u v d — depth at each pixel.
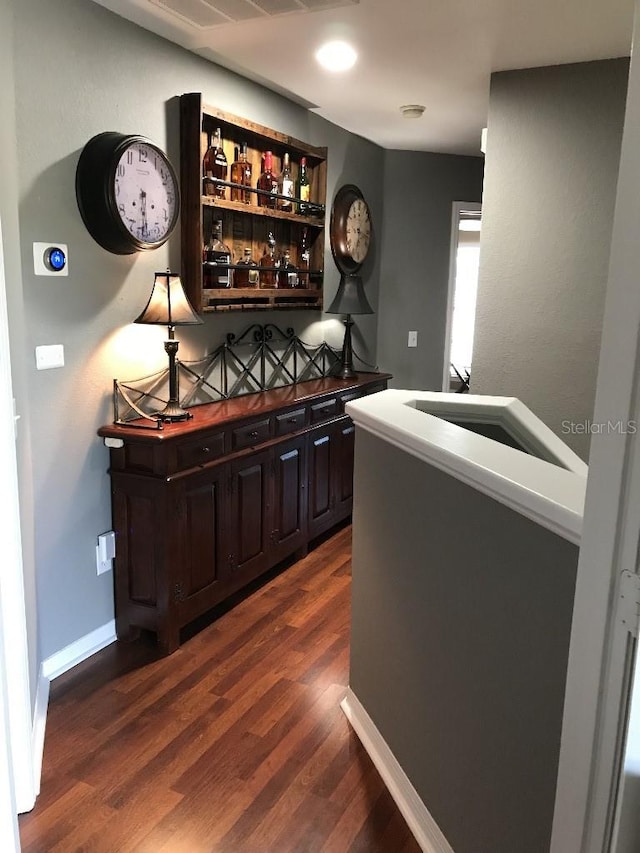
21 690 1.81
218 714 2.29
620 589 1.02
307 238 3.81
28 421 2.25
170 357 2.68
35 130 2.21
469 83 3.24
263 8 2.38
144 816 1.85
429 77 3.16
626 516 1.00
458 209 4.97
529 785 1.31
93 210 2.40
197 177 2.83
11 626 1.78
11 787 1.54
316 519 3.69
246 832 1.80
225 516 2.88
